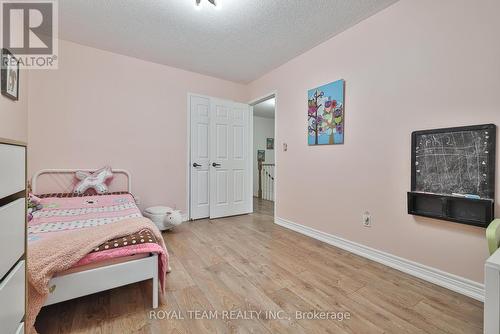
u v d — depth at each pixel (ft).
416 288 5.43
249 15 6.98
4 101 6.20
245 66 10.80
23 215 2.77
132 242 4.57
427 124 5.71
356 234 7.41
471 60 5.00
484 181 4.80
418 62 5.86
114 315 4.39
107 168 9.20
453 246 5.33
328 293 5.21
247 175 13.25
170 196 10.99
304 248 7.88
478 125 4.87
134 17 7.14
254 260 6.91
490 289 2.80
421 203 5.81
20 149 2.68
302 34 8.00
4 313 2.32
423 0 5.76
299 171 9.64
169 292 5.20
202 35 8.13
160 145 10.69
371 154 6.97
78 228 5.59
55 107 8.50
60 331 3.94
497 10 4.67
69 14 7.00
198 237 8.98
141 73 10.16
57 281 3.86
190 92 11.45
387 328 4.14
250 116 13.32
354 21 7.22
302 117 9.47
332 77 8.18
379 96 6.74
